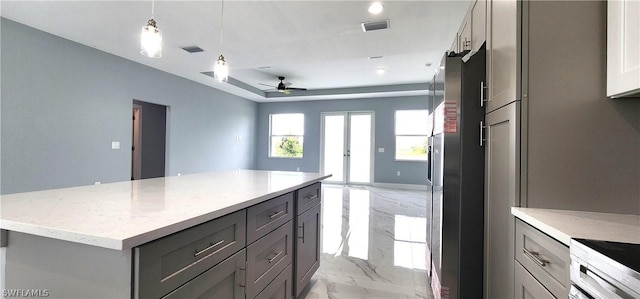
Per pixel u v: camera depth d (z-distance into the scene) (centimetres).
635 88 101
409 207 520
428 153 242
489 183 157
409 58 482
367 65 530
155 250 84
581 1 121
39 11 291
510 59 130
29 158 340
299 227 191
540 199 122
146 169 641
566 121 121
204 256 104
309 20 305
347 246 321
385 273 252
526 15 124
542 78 123
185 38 357
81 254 85
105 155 428
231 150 746
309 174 245
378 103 780
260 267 143
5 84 317
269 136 877
